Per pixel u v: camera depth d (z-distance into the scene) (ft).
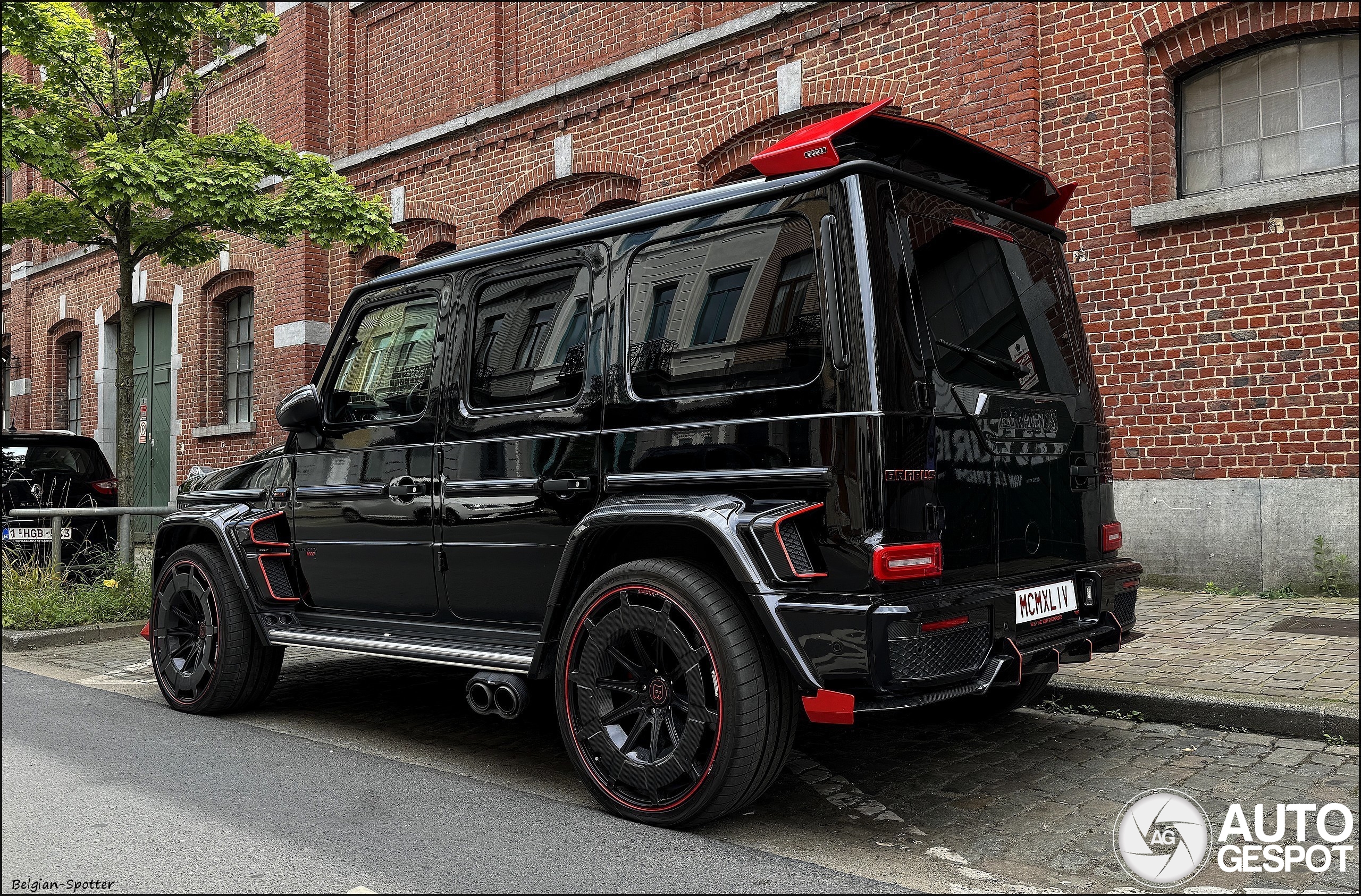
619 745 10.90
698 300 11.31
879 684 9.39
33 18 26.66
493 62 39.27
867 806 11.15
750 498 10.44
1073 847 9.89
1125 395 24.21
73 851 9.95
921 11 27.61
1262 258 22.38
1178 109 24.72
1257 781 11.70
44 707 16.90
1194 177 24.52
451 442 13.52
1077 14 25.02
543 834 10.34
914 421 10.03
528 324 13.00
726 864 9.49
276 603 15.65
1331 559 21.42
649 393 11.52
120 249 29.14
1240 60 23.80
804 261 10.48
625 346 11.85
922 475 10.03
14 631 23.50
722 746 9.94
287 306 45.93
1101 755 12.88
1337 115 22.66
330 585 15.31
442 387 13.79
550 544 12.28
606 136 35.55
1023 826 10.46
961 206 11.59
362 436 14.78
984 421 10.87
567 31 37.40
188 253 31.27
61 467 31.32
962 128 26.78
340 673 19.58
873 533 9.64
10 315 66.85
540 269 13.02
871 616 9.41
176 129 29.76
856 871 9.32
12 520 29.19
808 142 10.56
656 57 33.42
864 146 11.12
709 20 32.89
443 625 13.79
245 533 15.52
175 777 12.51
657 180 34.06
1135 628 18.90
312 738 14.61
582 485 11.92
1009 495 11.14
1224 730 13.67
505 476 12.82
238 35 30.50
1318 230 21.70
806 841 10.11
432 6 42.19
